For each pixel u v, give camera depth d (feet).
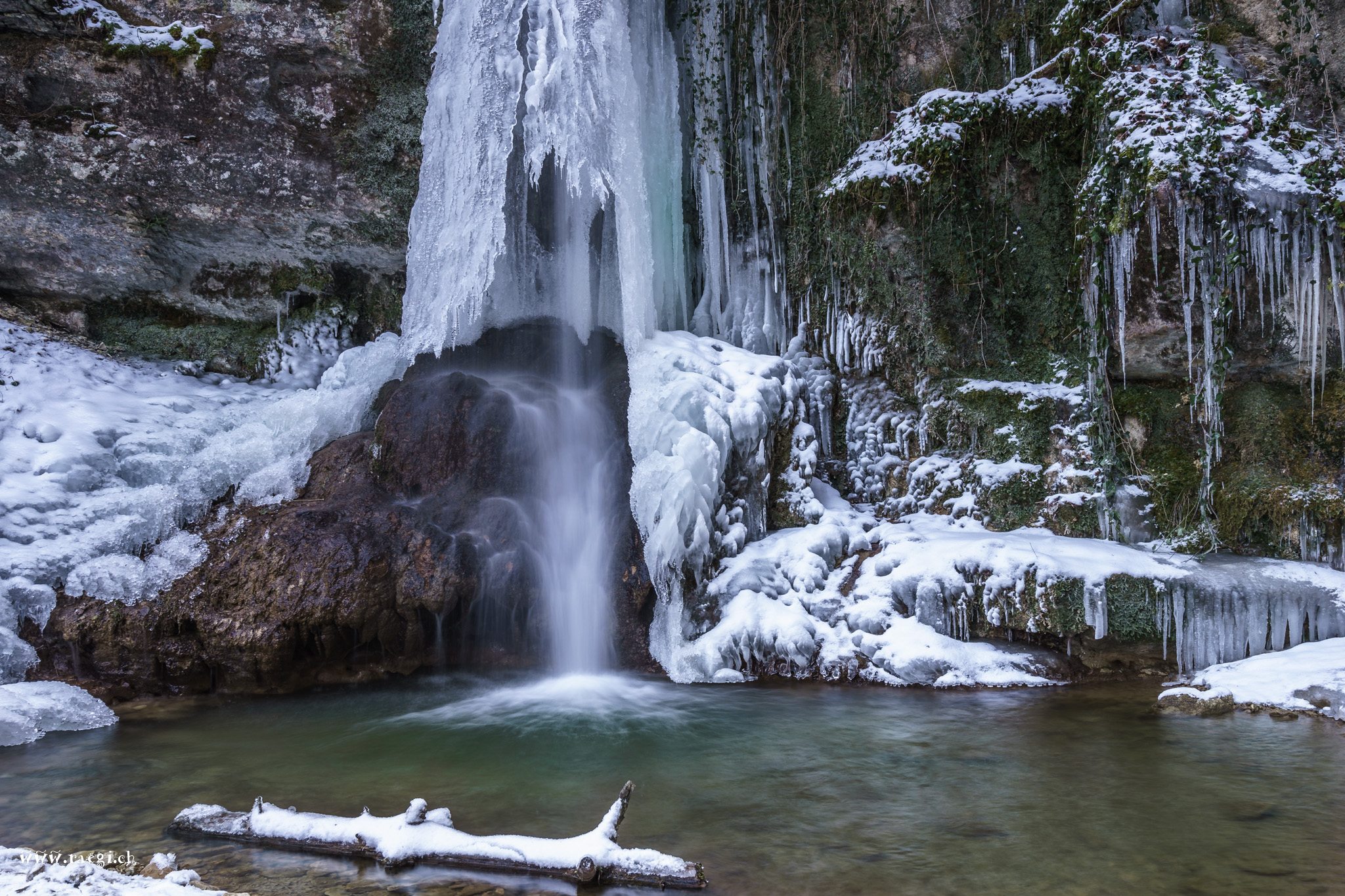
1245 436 24.36
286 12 29.53
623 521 25.70
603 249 31.83
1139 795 14.35
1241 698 19.63
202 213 32.50
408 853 12.03
